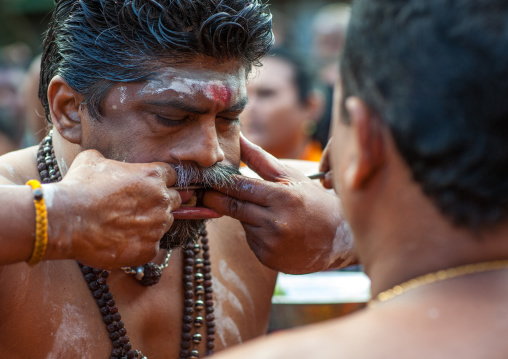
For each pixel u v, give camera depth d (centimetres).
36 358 205
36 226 164
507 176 104
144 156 202
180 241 217
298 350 105
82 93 207
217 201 216
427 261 112
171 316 235
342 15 772
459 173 105
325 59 752
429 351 98
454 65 104
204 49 195
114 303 218
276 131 552
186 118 203
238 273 256
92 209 173
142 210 185
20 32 1237
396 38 110
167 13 194
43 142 236
